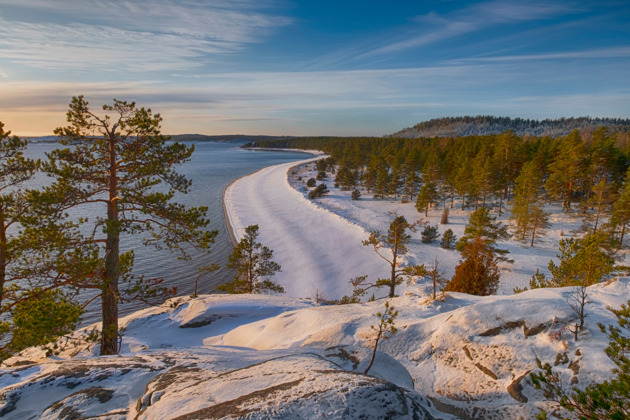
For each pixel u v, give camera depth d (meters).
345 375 4.97
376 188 87.56
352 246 48.72
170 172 13.35
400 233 21.06
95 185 12.59
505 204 66.69
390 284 21.22
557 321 8.23
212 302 19.31
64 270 11.30
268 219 66.62
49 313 10.16
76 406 5.15
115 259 12.28
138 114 12.56
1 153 10.66
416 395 5.25
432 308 12.58
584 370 6.73
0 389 5.79
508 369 7.73
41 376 6.14
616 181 53.72
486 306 9.64
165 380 5.67
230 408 4.20
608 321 7.87
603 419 4.39
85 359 7.43
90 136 12.03
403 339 10.09
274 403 4.18
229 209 75.62
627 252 37.62
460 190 67.62
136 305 35.16
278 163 191.12
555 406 6.32
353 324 11.66
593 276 16.27
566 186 56.97
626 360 4.74
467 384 7.86
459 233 53.25
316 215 68.12
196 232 13.38
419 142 133.62
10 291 11.11
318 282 38.81
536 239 46.75
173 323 18.19
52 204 11.08
